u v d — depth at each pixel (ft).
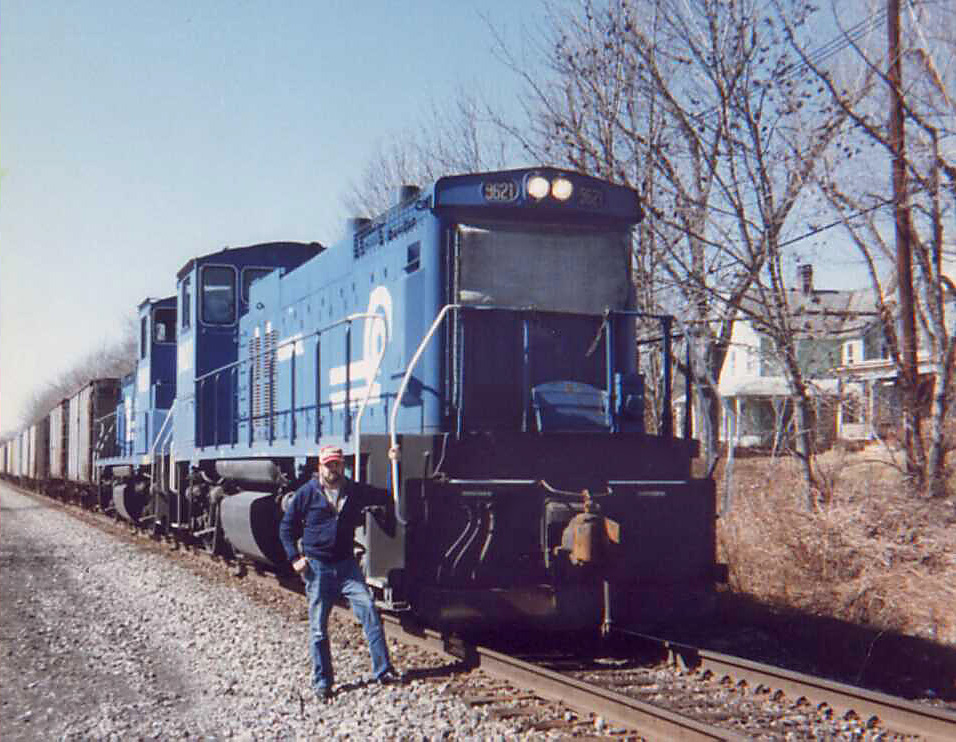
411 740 19.16
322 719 20.98
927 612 30.99
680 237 47.32
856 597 32.78
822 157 44.14
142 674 25.67
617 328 29.17
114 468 77.36
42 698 23.61
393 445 25.43
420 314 28.37
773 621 32.40
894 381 48.52
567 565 26.14
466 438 26.25
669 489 27.27
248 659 26.86
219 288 48.91
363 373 32.17
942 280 44.88
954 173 43.57
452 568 25.61
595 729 19.58
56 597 39.52
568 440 27.04
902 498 41.55
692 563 27.40
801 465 44.55
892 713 19.98
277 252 50.08
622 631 27.99
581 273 29.12
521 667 23.06
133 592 40.06
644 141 48.21
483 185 28.25
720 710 21.26
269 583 40.93
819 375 46.85
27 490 165.48
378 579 26.17
